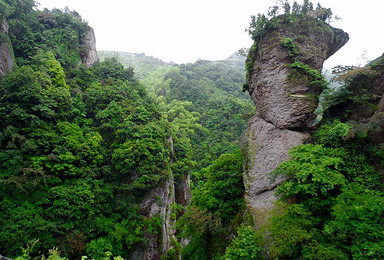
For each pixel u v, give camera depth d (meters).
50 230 14.05
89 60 34.97
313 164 8.17
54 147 17.70
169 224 21.84
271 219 8.32
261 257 7.88
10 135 15.65
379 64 11.28
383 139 8.54
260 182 10.98
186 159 29.39
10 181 13.76
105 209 18.69
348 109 11.37
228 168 13.56
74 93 25.05
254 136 12.60
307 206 7.93
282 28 12.56
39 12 30.83
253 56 13.70
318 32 12.41
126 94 27.64
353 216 6.13
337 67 12.03
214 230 11.62
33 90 17.27
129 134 22.20
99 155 20.14
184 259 12.60
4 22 21.84
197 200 14.01
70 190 16.31
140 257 17.84
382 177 7.75
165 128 26.42
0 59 19.53
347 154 8.67
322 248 6.28
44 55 23.61
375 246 5.27
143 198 20.39
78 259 15.01
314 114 11.65
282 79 11.77
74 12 37.62
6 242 12.27
